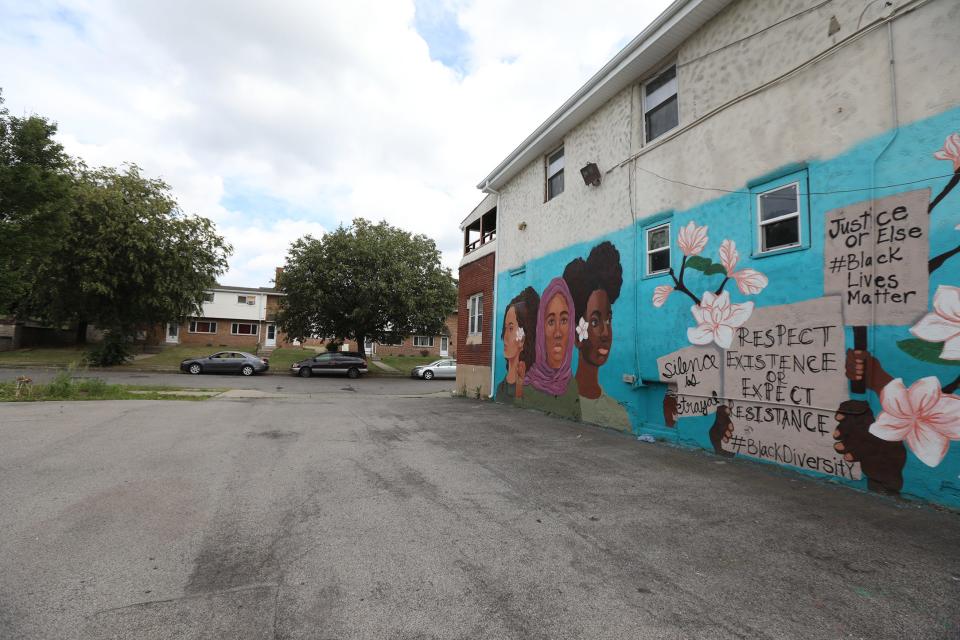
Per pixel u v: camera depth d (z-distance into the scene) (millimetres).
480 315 16469
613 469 6105
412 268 33094
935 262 4656
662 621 2723
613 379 9312
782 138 6254
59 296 26922
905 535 3941
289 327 32000
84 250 25875
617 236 9438
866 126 5309
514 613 2797
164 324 30562
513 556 3551
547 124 11375
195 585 3070
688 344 7617
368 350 46000
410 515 4383
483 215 16609
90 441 7285
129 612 2742
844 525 4160
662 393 8281
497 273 14859
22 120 16281
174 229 28594
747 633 2619
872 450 5098
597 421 9695
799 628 2664
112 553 3512
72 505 4488
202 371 27422
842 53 5590
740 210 6812
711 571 3326
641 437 8180
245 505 4594
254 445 7344
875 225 5168
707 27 7527
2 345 32375
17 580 3094
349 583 3125
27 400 12109
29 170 15656
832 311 5547
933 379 4621
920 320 4742
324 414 11203
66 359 28641
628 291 9039
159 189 29875
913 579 3209
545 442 7898
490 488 5250
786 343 6066
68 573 3197
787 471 5953
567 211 11180
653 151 8594
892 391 4945
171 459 6309
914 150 4875
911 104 4922
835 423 5469
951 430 4477
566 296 11023
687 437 7570
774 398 6195
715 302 7141
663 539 3873
